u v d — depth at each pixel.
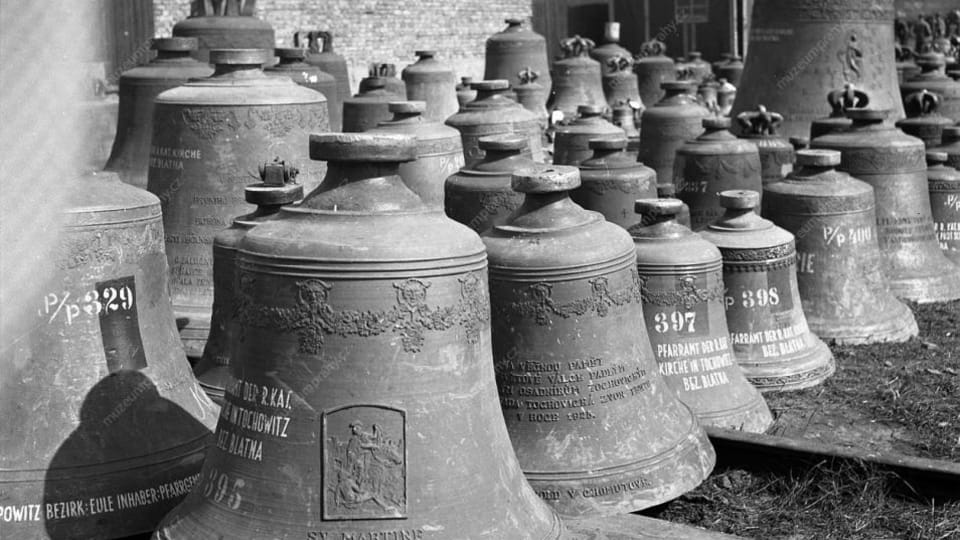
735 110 10.40
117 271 4.94
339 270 4.37
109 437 4.88
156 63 8.46
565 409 5.21
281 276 4.41
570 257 5.18
